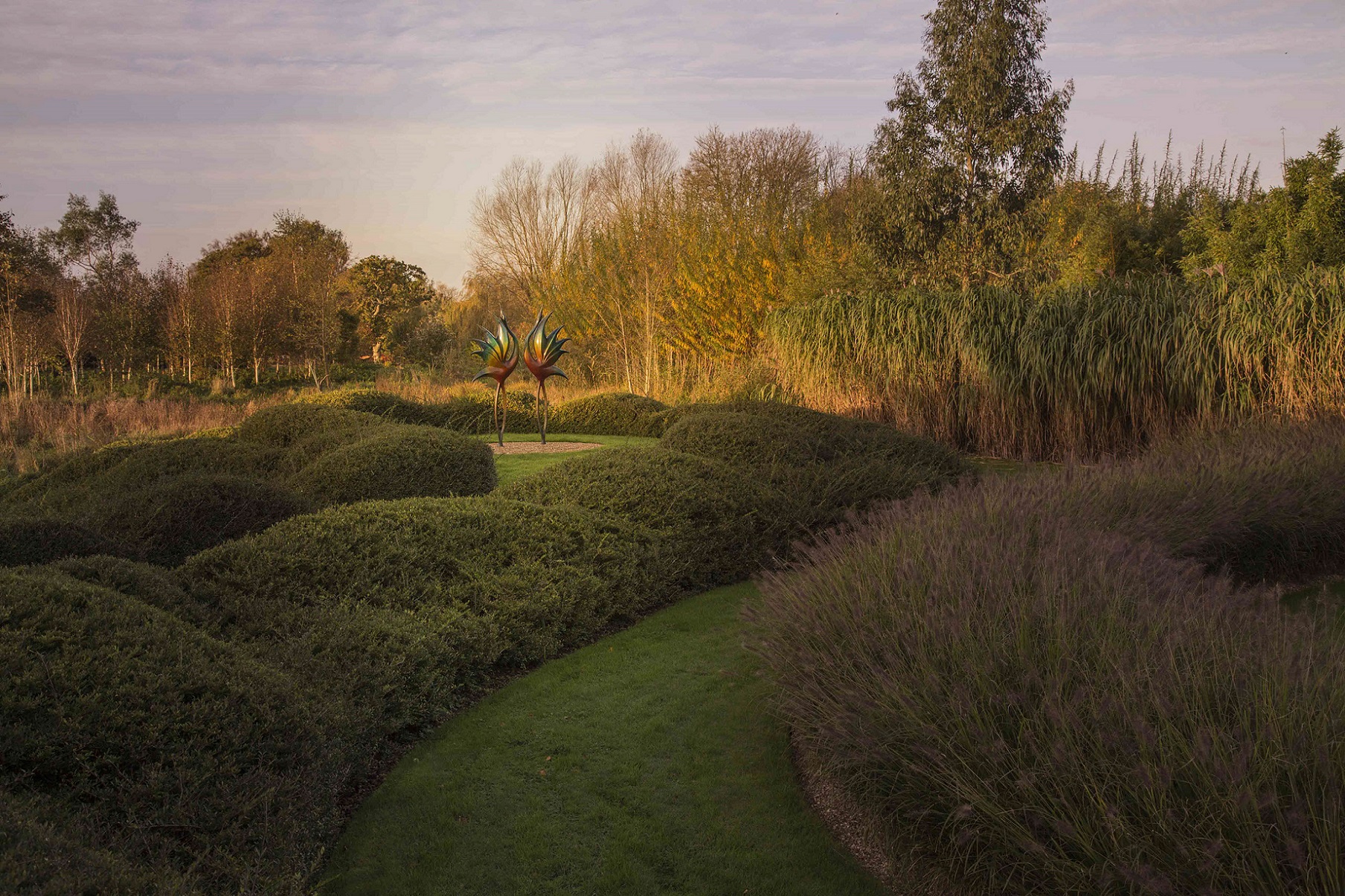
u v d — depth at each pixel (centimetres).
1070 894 197
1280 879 169
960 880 233
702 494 587
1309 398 823
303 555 430
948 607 281
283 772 256
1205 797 185
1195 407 902
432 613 399
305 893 238
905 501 574
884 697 257
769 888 249
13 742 220
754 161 2805
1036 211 1458
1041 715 226
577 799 300
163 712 245
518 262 3247
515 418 1523
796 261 2111
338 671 333
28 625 257
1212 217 1761
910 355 1152
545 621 439
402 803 298
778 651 328
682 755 330
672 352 2273
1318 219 1483
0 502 771
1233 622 277
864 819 277
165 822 223
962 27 1426
